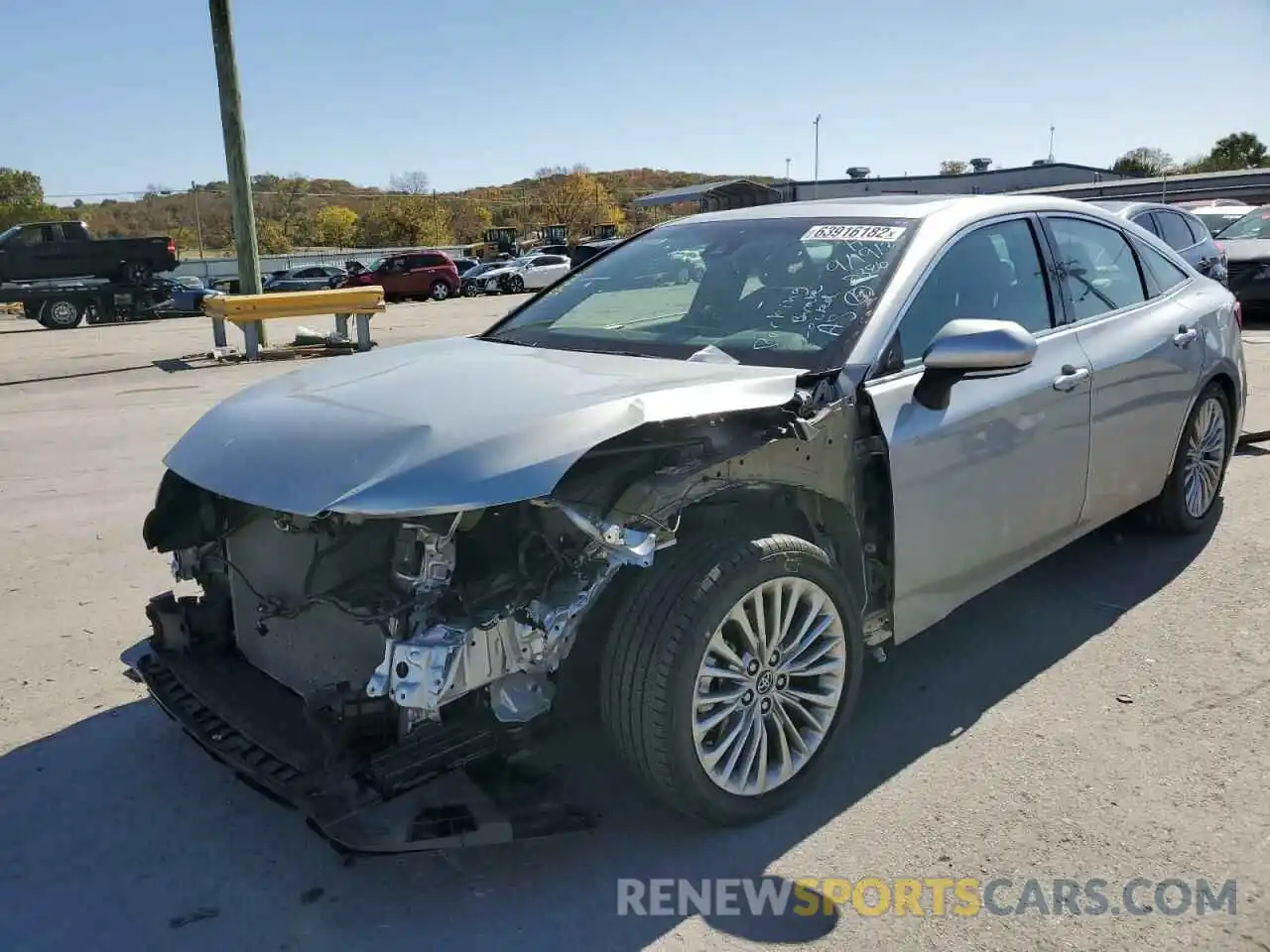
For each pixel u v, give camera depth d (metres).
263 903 2.66
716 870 2.75
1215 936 2.45
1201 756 3.22
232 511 3.21
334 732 2.58
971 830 2.88
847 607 3.04
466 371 3.16
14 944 2.52
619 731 2.74
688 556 2.75
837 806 3.02
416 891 2.70
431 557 2.48
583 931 2.53
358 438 2.66
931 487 3.25
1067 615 4.30
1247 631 4.09
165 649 3.37
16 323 29.25
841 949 2.45
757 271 3.70
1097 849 2.79
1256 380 9.35
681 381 2.92
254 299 12.98
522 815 2.56
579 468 2.64
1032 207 4.09
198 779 3.25
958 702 3.61
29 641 4.28
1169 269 4.91
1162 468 4.67
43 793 3.18
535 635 2.51
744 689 2.85
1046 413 3.71
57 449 7.80
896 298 3.33
